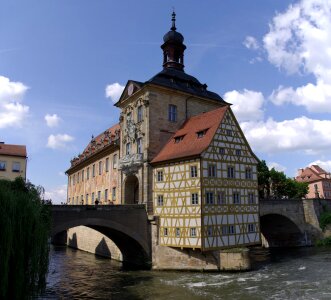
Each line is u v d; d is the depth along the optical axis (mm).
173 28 41312
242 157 31969
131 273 28938
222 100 40125
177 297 20875
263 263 33406
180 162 30078
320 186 99188
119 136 43250
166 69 39125
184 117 36625
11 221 14766
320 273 27109
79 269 31875
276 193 63812
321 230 47938
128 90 38000
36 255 15883
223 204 29281
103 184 46625
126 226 30547
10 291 14602
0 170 54594
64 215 27531
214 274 27125
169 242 29797
